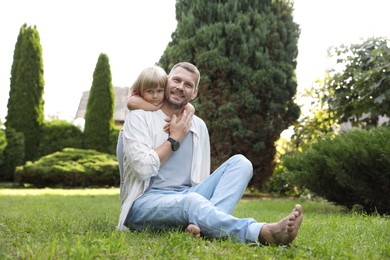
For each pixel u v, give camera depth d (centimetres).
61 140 1783
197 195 278
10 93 1792
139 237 273
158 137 313
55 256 204
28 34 1792
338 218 448
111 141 1808
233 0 1100
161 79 319
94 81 1823
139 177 302
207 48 1083
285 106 1090
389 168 540
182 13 1136
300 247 239
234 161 298
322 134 999
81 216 473
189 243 238
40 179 1520
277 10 1124
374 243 273
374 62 766
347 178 574
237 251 231
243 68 1072
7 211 536
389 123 738
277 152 1180
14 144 1694
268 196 1152
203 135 331
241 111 1082
